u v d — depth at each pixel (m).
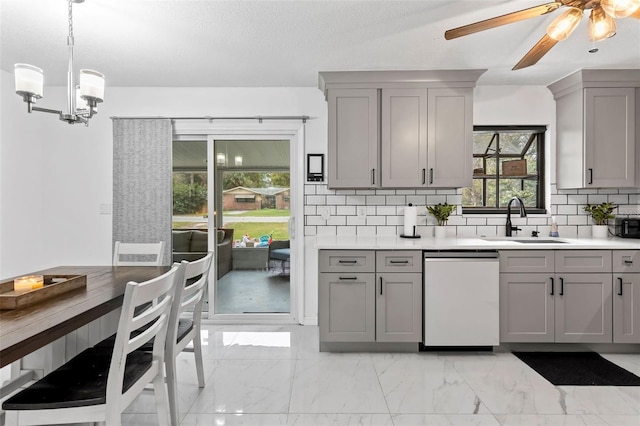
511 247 2.91
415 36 2.55
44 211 3.62
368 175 3.20
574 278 2.91
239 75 3.30
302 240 3.64
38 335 1.25
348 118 3.20
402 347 2.99
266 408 2.15
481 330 2.89
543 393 2.33
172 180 3.71
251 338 3.30
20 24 2.37
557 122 3.51
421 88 3.19
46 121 3.60
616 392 2.34
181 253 3.76
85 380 1.52
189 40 2.61
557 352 3.00
